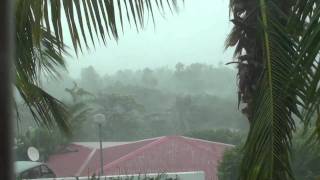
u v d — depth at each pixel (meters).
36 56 5.79
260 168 5.01
